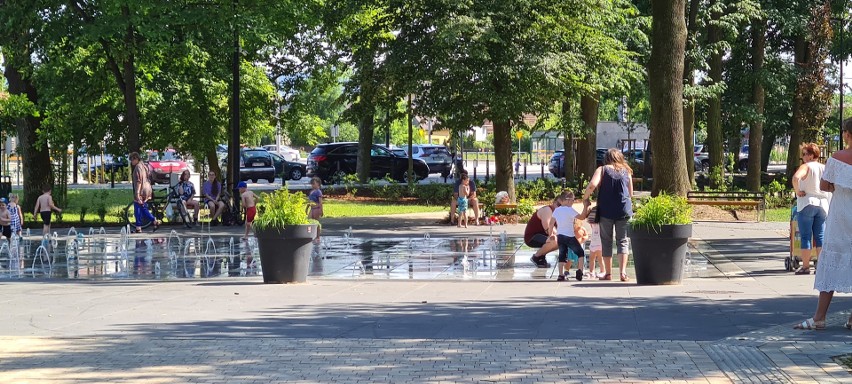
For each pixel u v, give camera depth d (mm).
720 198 29547
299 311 11617
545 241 17438
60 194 34781
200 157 38781
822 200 15047
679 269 14195
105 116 35438
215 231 26266
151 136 36344
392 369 8164
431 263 17922
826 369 7891
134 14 26578
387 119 35094
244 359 8633
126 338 9734
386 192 40781
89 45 28594
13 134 37469
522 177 59844
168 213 28625
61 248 21656
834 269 9555
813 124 42875
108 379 7902
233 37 27719
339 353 8867
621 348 8984
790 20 42406
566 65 30875
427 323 10602
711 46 39719
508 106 30750
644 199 14859
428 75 30531
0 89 34938
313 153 53938
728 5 39875
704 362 8305
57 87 31609
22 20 27422
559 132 38844
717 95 41250
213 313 11484
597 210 14875
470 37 29734
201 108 35000
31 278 16016
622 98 49844
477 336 9734
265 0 28750
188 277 15969
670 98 28906
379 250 20516
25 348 9219
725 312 11219
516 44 31047
